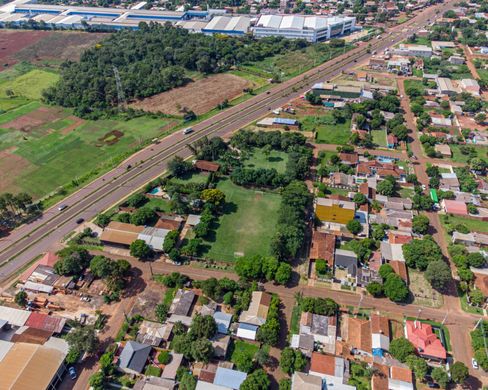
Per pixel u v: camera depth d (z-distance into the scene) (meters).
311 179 179.00
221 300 122.19
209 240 145.62
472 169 182.62
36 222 156.88
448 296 123.75
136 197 162.75
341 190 171.75
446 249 141.50
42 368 98.44
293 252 133.62
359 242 140.12
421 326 110.75
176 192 162.50
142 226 148.75
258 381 95.00
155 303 122.25
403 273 128.38
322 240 141.12
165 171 185.88
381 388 97.12
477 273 128.00
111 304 122.12
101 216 152.12
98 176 183.88
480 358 101.69
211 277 130.12
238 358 102.31
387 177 173.88
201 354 100.81
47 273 129.38
